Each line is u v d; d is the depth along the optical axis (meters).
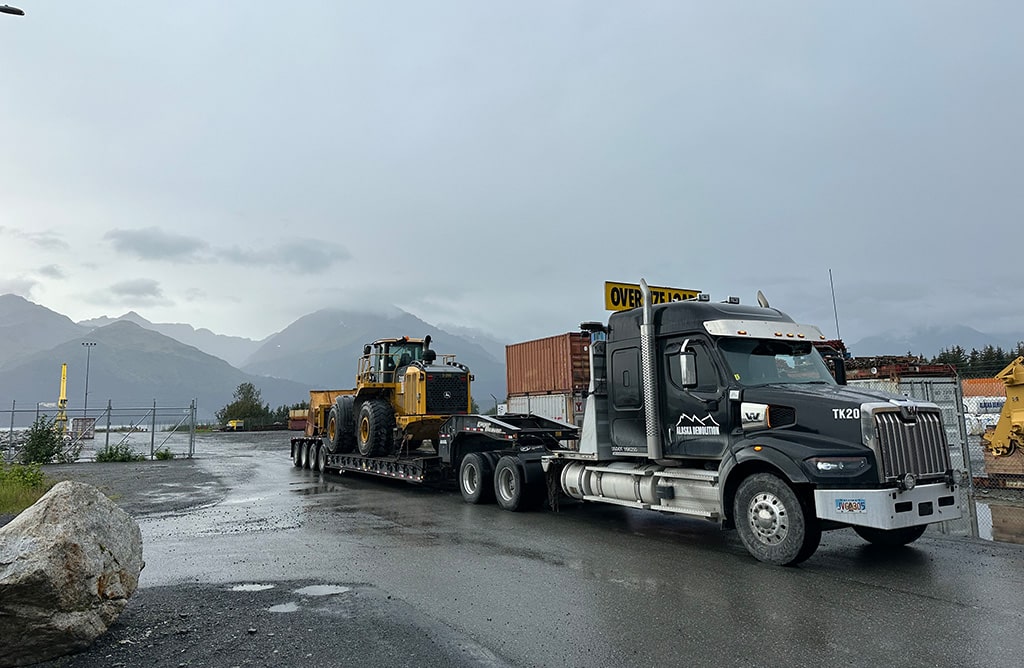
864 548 8.09
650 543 8.66
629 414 9.60
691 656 4.55
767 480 7.38
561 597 6.07
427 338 16.64
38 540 4.62
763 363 8.40
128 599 5.42
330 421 19.61
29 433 28.05
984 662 4.38
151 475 20.45
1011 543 8.29
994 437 12.88
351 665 4.39
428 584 6.59
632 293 14.69
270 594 6.25
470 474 13.00
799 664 4.39
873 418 6.83
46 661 4.53
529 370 27.27
